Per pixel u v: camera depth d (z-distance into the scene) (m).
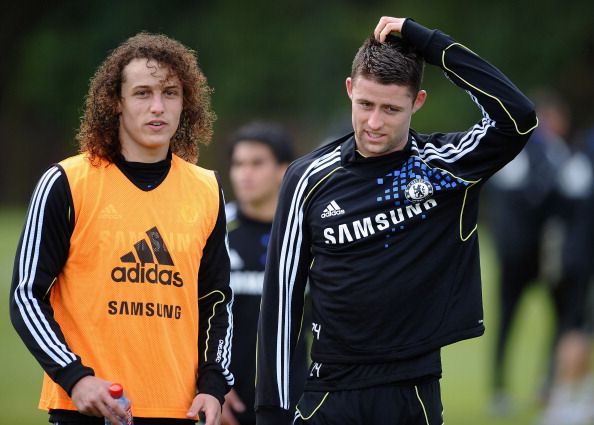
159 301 14.74
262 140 20.16
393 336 15.24
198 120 15.85
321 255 15.53
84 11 120.94
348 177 15.41
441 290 15.37
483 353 41.31
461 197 15.41
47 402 14.62
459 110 107.25
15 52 121.75
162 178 15.09
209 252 15.42
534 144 31.98
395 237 15.24
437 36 15.30
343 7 115.69
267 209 20.16
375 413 15.26
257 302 19.67
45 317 14.27
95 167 14.84
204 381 15.11
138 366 14.59
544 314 50.06
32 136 114.94
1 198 111.88
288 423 15.67
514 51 109.69
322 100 112.94
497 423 29.34
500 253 32.09
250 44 115.25
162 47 14.98
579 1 108.75
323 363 15.52
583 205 30.69
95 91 15.02
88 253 14.62
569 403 30.34
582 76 110.06
